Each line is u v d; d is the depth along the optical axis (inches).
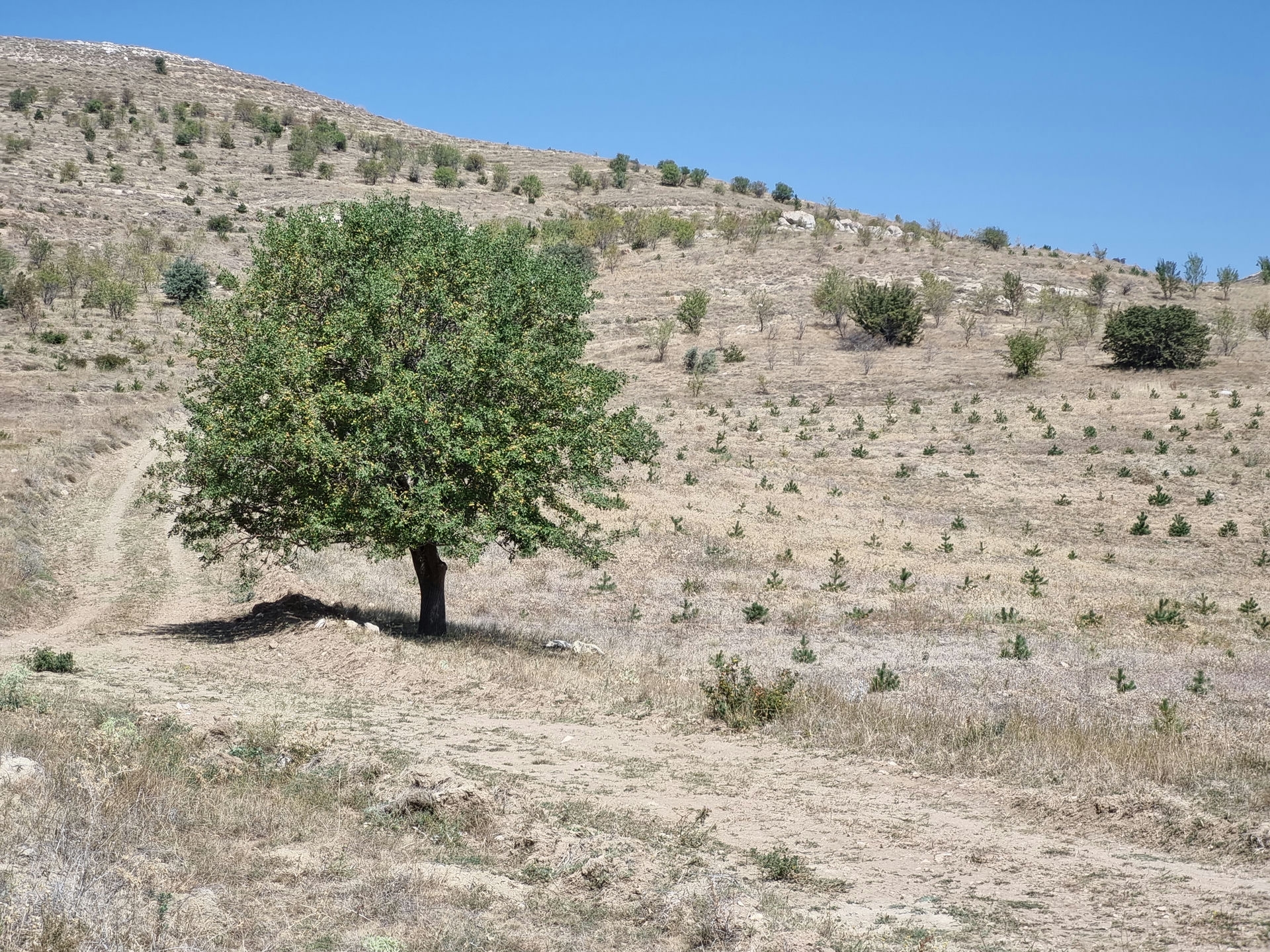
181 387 2406.5
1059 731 595.2
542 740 589.3
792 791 497.4
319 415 822.5
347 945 267.0
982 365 2741.1
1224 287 3727.9
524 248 976.9
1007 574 1369.3
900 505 1755.7
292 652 807.7
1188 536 1582.2
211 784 415.5
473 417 824.3
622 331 3240.7
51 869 280.4
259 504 911.0
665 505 1676.9
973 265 4079.7
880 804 474.9
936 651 948.0
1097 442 2048.5
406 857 355.6
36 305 2920.8
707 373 2731.3
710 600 1211.2
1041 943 295.0
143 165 5378.9
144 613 1045.8
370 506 823.1
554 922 308.0
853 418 2309.3
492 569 1347.2
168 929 253.9
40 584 1091.3
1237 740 595.2
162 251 3941.9
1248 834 402.3
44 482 1505.9
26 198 4318.4
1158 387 2434.8
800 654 887.1
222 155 5944.9
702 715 660.7
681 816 442.9
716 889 324.8
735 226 4525.1
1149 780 505.4
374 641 802.8
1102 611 1162.0
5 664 730.2
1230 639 1039.0
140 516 1476.4
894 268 3991.1
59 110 6569.9
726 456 2003.0
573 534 964.0
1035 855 396.8
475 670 754.2
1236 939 298.0
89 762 392.2
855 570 1358.3
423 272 895.1
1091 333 3004.4
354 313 834.2
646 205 5531.5
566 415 890.1
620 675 770.2
